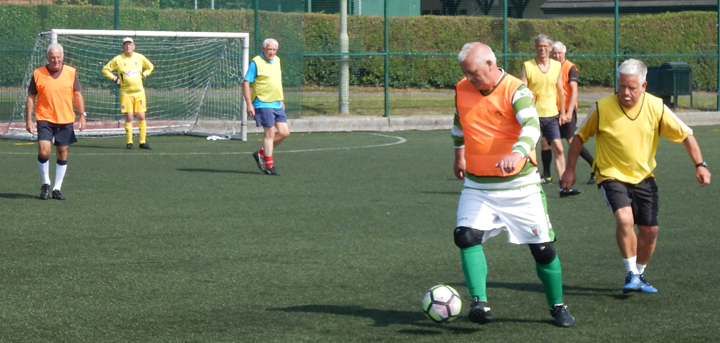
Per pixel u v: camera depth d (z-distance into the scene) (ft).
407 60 99.81
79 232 29.71
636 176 21.63
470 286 18.42
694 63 105.50
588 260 25.95
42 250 26.68
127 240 28.40
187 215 33.27
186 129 73.36
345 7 80.33
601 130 21.63
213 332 18.39
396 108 85.51
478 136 18.61
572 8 139.64
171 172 46.50
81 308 20.24
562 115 41.14
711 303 20.92
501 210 18.61
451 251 27.09
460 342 17.76
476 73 18.26
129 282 22.80
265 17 76.18
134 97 59.00
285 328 18.70
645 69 20.95
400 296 21.58
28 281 22.77
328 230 30.45
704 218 32.94
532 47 107.76
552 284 18.94
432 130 77.77
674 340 17.89
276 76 45.88
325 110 82.58
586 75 109.09
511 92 18.34
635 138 21.40
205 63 75.05
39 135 36.70
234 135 68.28
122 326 18.80
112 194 38.47
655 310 20.30
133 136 69.10
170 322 19.13
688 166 50.01
